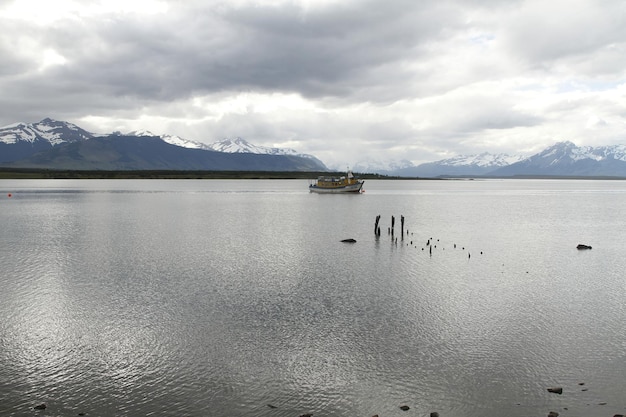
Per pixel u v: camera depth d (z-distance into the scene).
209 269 49.12
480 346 28.75
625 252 62.38
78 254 57.28
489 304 37.22
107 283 43.00
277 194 198.12
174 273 47.19
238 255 57.28
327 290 41.00
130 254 57.50
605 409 21.92
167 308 35.62
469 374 25.22
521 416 21.44
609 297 39.50
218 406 22.22
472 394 23.25
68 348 28.39
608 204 158.50
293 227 86.00
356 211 120.75
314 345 28.83
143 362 26.59
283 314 34.34
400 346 28.72
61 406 22.17
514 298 39.03
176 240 69.06
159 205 134.38
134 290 40.62
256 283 43.25
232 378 24.81
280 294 39.56
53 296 38.72
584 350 28.19
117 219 97.00
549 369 25.77
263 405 22.33
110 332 30.84
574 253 61.56
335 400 22.77
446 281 44.88
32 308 35.62
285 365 26.22
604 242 71.50
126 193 196.62
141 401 22.64
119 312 34.72
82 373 25.34
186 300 37.62
